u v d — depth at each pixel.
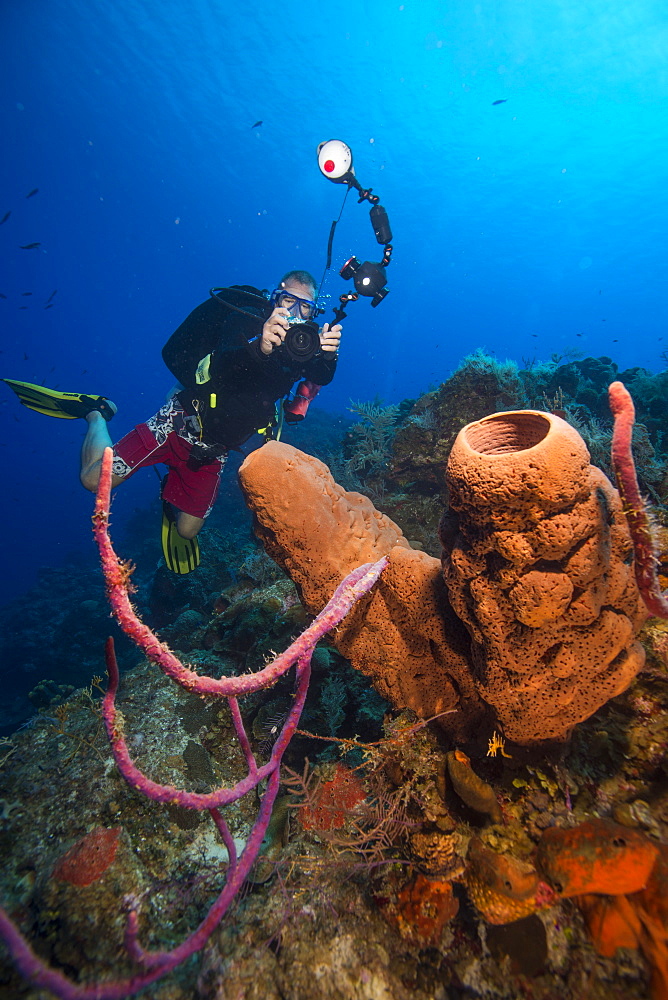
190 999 2.05
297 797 2.76
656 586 1.38
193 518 4.25
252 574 5.66
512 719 1.75
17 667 10.59
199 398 3.69
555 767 1.89
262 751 3.30
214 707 3.63
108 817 2.82
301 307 3.70
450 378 6.17
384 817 2.17
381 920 2.01
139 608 9.09
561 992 1.58
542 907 1.65
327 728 3.22
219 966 2.04
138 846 2.69
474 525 1.54
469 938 1.82
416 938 1.87
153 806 2.87
